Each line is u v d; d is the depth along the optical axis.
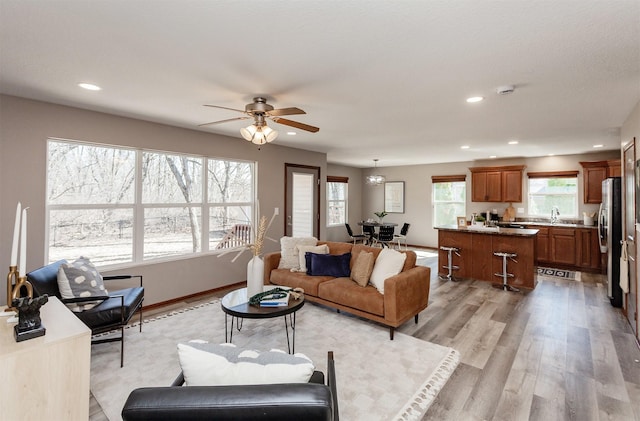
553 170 6.76
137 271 3.86
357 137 4.90
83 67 2.32
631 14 1.60
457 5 1.54
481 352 2.81
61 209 3.37
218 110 3.43
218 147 4.70
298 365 1.15
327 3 1.53
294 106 3.25
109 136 3.59
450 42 1.92
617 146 5.59
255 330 3.25
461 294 4.51
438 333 3.21
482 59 2.15
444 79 2.51
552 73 2.39
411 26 1.74
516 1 1.50
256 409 0.94
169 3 1.53
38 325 1.64
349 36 1.86
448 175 8.27
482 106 3.23
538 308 3.93
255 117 2.96
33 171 3.10
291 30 1.79
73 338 1.67
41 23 1.72
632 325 3.29
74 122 3.34
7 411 1.49
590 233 5.87
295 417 0.95
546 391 2.25
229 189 4.94
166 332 3.21
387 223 8.96
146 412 0.95
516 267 4.86
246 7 1.57
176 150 4.20
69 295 2.62
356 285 3.47
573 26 1.73
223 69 2.34
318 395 0.98
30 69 2.35
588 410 2.04
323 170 6.47
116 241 3.77
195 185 4.52
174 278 4.20
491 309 3.90
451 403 2.12
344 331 3.23
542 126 4.10
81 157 3.51
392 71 2.37
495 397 2.18
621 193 3.89
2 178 2.94
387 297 3.03
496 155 6.89
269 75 2.46
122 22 1.71
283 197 5.66
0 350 1.49
